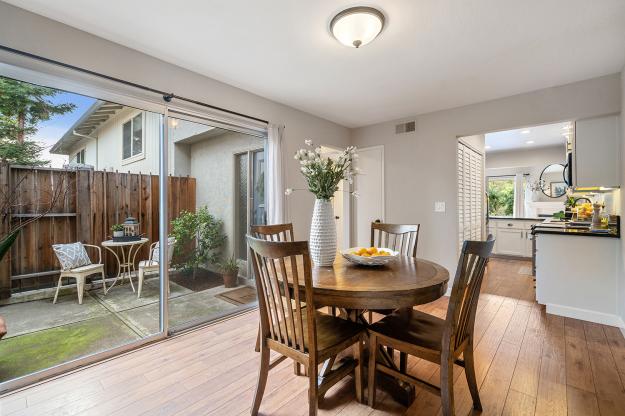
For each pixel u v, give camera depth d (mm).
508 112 3260
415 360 2119
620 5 1771
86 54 2053
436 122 3791
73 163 2771
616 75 2691
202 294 3619
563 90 2943
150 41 2182
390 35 2098
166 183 2480
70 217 2793
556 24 1967
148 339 2328
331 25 1961
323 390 1438
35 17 1849
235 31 2061
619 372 1921
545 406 1604
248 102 3131
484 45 2232
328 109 3725
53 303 2684
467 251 1302
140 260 3432
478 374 1914
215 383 1821
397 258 2119
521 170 6508
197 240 3994
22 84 2023
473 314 1556
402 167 4090
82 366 1993
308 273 1320
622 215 2580
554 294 2959
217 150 4125
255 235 2361
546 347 2271
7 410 1572
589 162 2844
